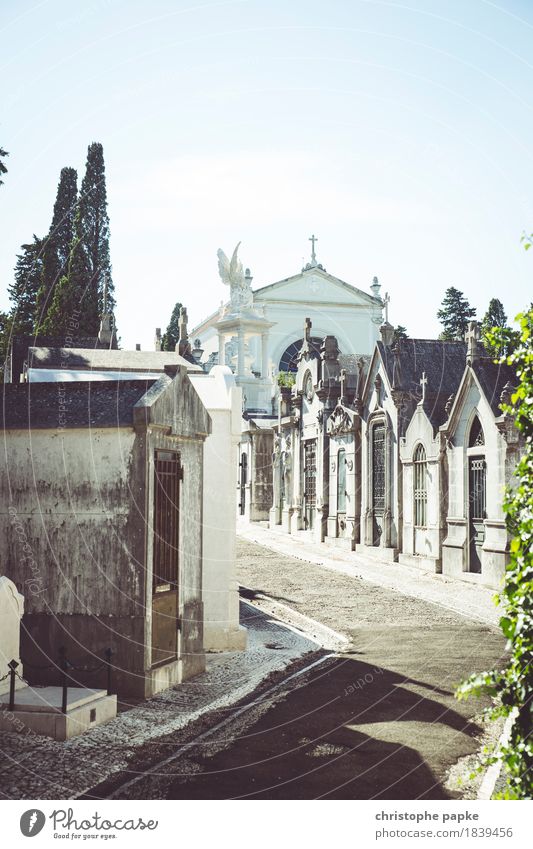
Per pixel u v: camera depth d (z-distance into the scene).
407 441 25.14
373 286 60.41
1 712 8.48
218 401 13.79
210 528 13.51
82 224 34.84
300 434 36.12
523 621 5.25
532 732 5.25
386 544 26.50
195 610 11.62
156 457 10.50
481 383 20.88
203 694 10.38
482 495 21.25
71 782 7.11
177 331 56.06
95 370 19.92
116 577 10.20
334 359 33.34
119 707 9.64
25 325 36.00
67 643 10.23
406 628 14.91
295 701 10.02
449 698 10.04
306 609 17.27
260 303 57.72
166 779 7.25
